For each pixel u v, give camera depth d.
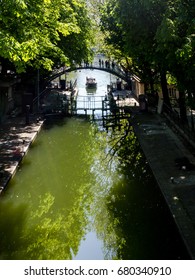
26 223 13.51
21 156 19.23
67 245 11.96
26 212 14.44
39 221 13.71
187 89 15.90
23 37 15.26
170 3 16.20
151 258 10.80
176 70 16.02
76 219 13.91
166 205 13.34
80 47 33.75
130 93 45.47
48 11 19.45
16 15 14.38
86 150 23.52
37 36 16.64
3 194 15.09
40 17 16.89
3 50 12.70
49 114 32.22
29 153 21.34
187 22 13.63
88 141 25.78
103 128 29.80
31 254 11.37
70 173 19.17
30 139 22.89
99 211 14.46
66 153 22.78
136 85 41.72
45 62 20.59
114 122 31.72
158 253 11.02
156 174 15.76
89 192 16.64
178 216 11.73
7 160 18.42
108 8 31.28
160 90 36.78
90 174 19.00
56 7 20.55
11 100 31.97
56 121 31.97
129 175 18.19
